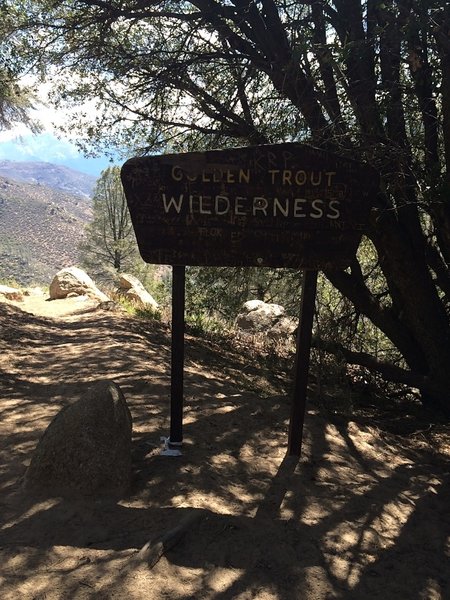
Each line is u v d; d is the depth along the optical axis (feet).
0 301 35.45
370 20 16.69
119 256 117.91
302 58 17.93
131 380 18.30
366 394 23.58
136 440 13.48
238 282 31.53
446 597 8.58
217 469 12.25
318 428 15.74
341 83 17.94
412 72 17.29
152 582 7.89
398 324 23.12
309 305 12.79
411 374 21.31
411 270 19.97
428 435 18.22
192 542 9.16
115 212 116.78
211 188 12.16
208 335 34.53
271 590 8.18
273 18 19.48
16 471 11.27
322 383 21.70
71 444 10.44
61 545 8.70
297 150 12.09
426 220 22.75
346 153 17.17
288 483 11.94
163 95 25.08
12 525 9.21
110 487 10.45
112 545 8.78
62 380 18.26
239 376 23.20
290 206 12.29
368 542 9.97
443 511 11.75
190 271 32.32
